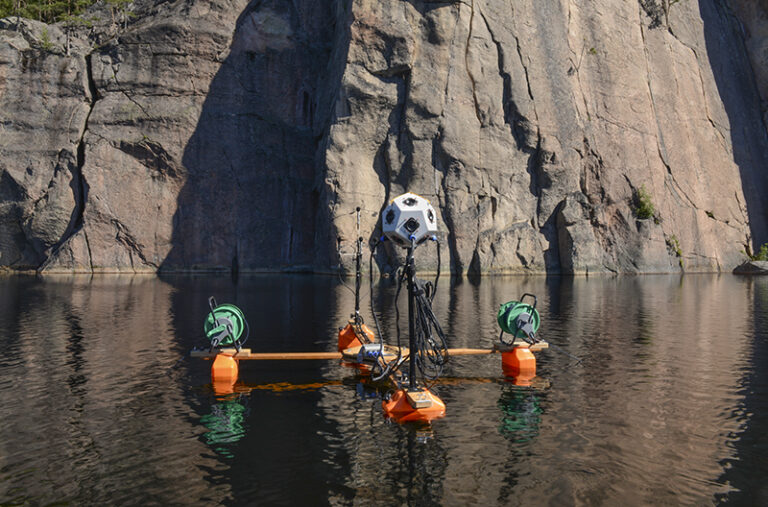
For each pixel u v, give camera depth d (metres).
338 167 36.47
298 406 6.21
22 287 23.91
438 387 7.07
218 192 40.56
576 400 6.39
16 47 38.94
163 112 39.72
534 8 39.66
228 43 41.72
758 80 51.53
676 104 44.91
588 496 3.93
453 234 36.34
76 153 38.72
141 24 41.94
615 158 40.59
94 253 37.91
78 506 3.79
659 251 39.88
